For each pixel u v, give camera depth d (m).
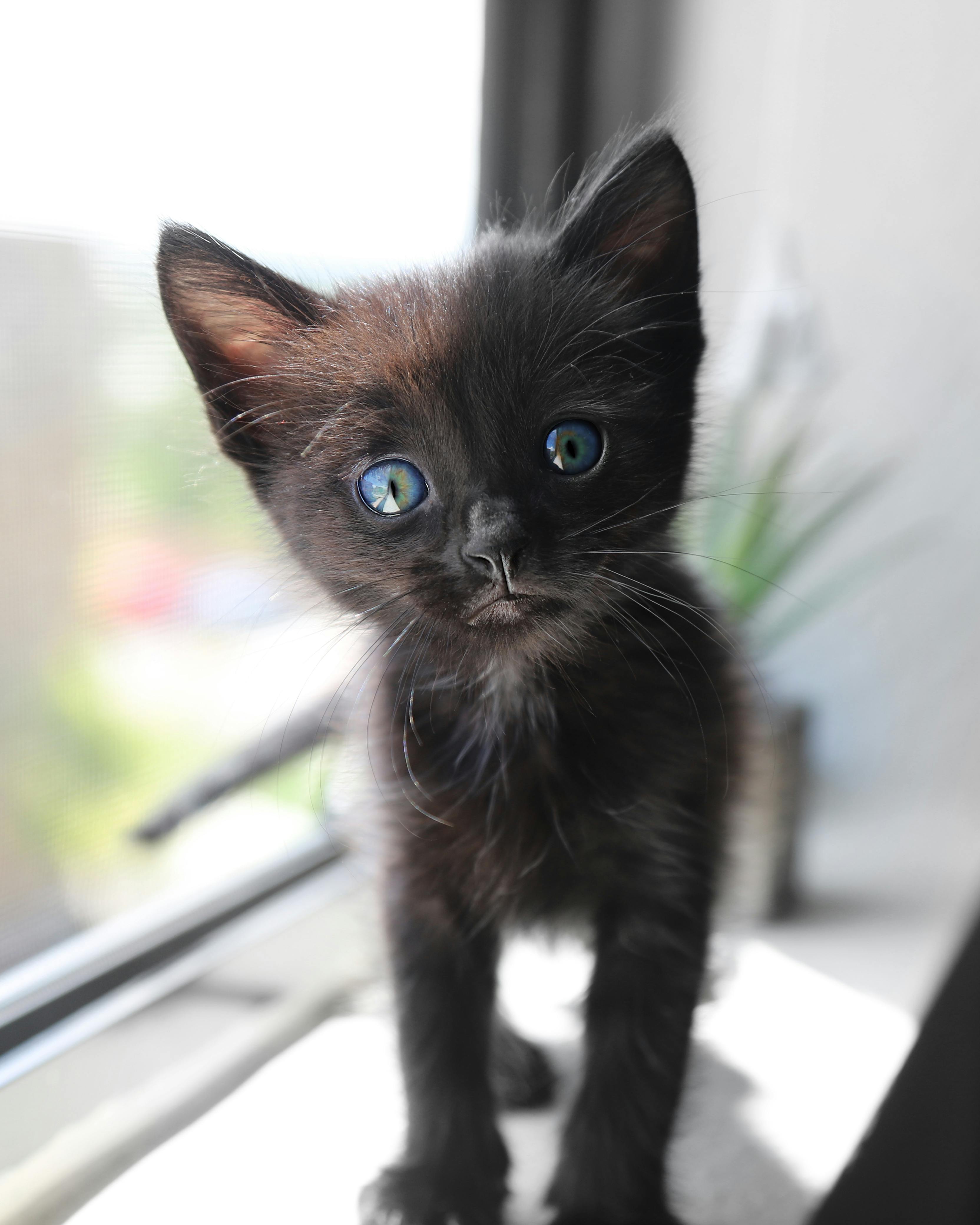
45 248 0.24
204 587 0.29
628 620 0.21
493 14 0.34
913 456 0.40
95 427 0.26
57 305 0.25
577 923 0.23
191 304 0.21
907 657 0.42
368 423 0.20
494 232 0.24
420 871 0.22
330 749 0.26
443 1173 0.21
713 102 0.39
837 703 0.41
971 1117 0.29
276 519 0.22
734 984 0.27
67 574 0.26
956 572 0.41
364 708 0.23
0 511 0.24
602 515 0.20
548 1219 0.21
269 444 0.22
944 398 0.40
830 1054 0.25
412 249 0.29
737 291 0.37
